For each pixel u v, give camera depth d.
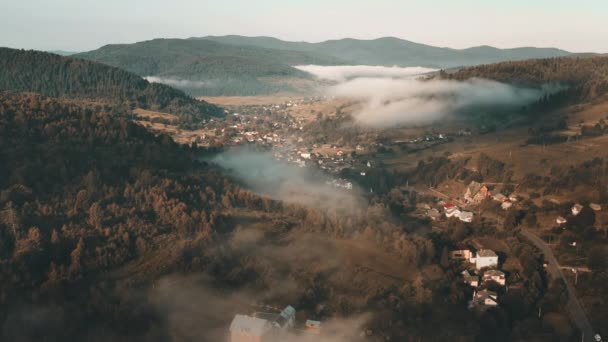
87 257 133.75
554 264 157.75
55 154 168.50
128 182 169.00
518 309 136.25
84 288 127.00
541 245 171.62
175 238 147.25
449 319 128.50
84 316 119.12
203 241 145.62
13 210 140.62
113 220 148.88
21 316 116.19
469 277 149.88
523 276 151.38
